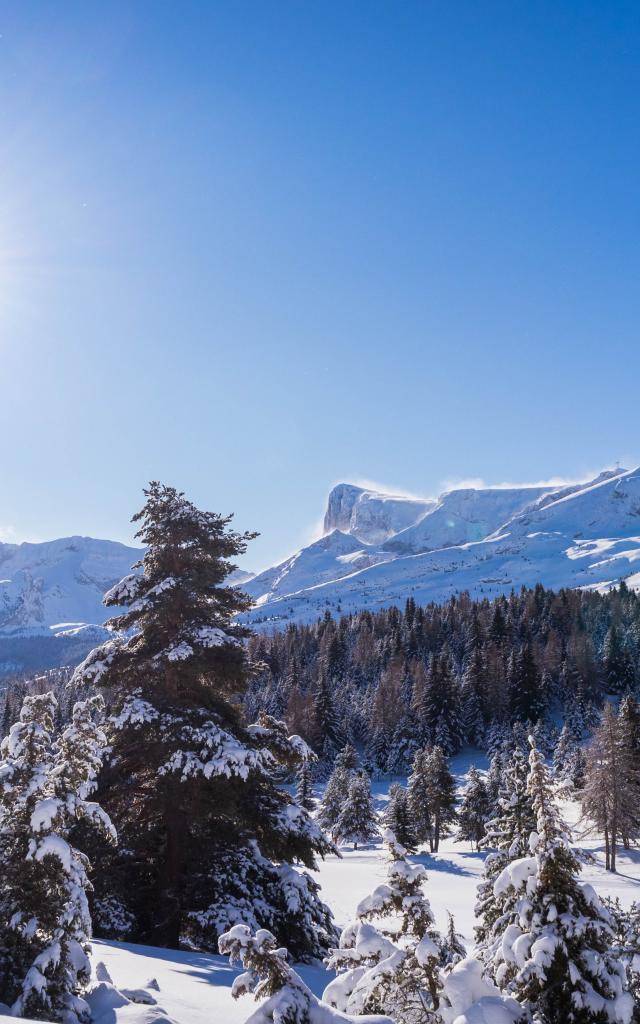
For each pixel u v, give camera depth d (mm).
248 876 17234
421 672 125875
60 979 8773
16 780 9867
